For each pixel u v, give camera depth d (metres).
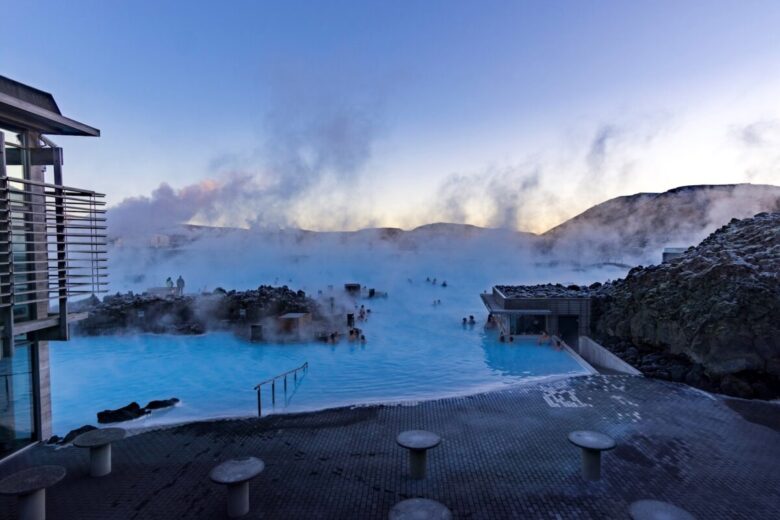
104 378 15.78
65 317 9.23
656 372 13.93
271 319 22.97
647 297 16.98
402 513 5.53
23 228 8.66
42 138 9.16
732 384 12.24
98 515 6.73
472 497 7.11
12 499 7.29
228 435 9.79
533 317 20.61
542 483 7.54
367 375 16.00
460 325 25.05
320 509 6.81
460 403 11.65
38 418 9.50
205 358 18.47
